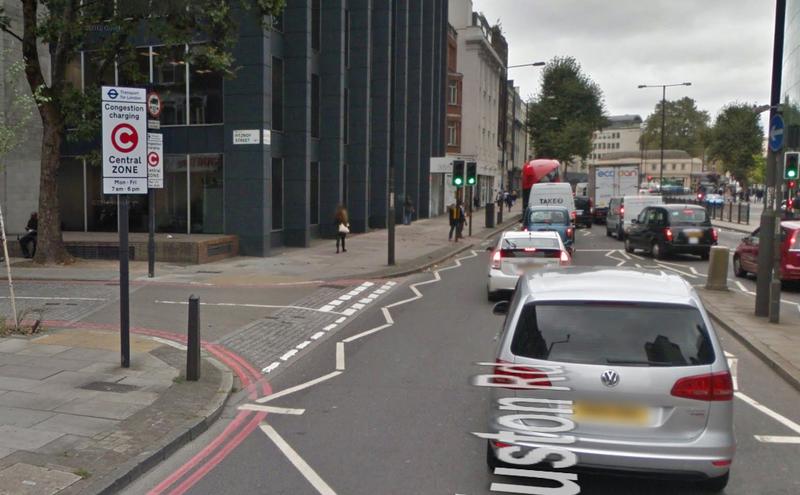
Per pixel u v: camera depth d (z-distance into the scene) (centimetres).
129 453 574
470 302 1462
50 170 1880
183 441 625
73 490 498
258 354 986
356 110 3241
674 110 15375
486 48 6056
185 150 2300
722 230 3997
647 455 455
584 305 494
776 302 1162
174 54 1855
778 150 1177
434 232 3459
